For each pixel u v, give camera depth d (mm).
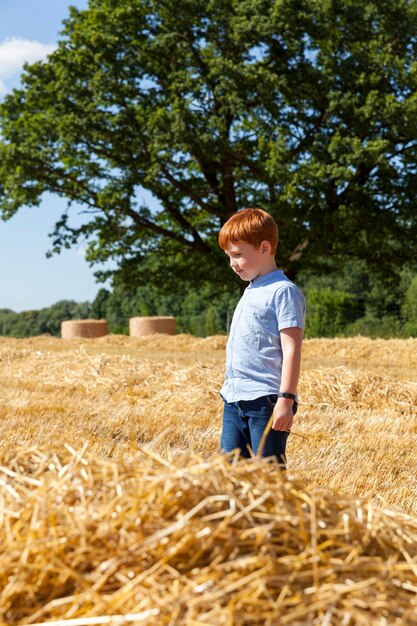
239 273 3682
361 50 24625
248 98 24031
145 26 25719
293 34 24703
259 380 3494
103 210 26781
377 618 1660
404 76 24156
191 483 2039
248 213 3635
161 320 25578
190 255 28547
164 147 23891
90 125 24984
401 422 7117
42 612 1701
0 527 1993
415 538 2213
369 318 37344
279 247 25594
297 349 3455
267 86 23531
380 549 2035
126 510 1960
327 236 24172
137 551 1804
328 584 1737
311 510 2027
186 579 1728
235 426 3586
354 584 1734
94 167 26500
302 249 25188
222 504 2010
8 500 2115
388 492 4531
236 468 2178
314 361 14367
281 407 3381
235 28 24094
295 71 24797
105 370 10414
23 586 1762
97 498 2057
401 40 26000
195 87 24469
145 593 1683
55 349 17906
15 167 26109
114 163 27109
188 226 28094
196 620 1596
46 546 1838
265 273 3639
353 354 16359
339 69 24359
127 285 28453
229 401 3568
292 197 23438
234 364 3578
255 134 25297
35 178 26266
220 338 19312
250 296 3596
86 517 1950
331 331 34750
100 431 6250
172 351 17984
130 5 25516
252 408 3479
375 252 26812
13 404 7617
